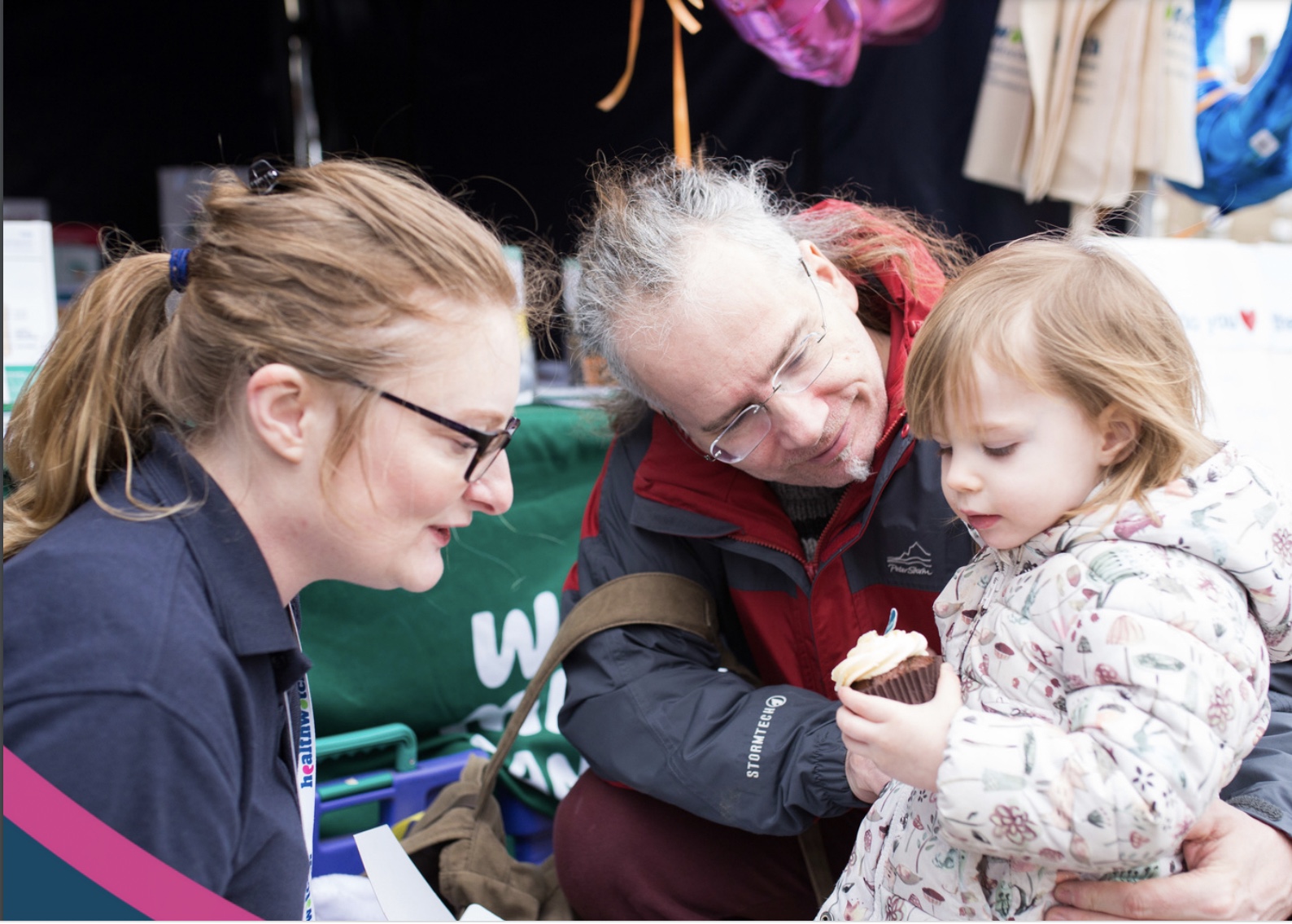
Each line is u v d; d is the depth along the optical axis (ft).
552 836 6.15
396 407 3.11
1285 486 3.50
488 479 3.50
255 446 3.14
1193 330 7.11
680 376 4.48
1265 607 3.26
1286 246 7.44
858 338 4.75
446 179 11.10
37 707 2.67
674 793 4.82
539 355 8.62
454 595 6.49
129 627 2.79
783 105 10.15
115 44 11.12
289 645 3.25
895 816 3.87
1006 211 9.69
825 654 5.22
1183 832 2.94
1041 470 3.33
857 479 4.81
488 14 10.82
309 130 11.46
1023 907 3.43
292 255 3.07
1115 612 3.10
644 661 5.10
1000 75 9.14
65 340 3.36
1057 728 3.14
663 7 10.41
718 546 5.27
